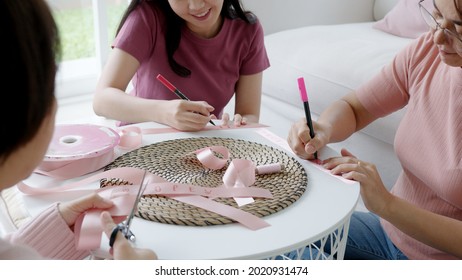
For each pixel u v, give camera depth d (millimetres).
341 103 1236
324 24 2492
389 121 1612
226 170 909
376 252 1165
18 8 453
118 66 1303
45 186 870
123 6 2357
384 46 1931
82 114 2236
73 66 2428
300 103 1881
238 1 1386
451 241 958
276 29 2346
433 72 1092
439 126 1052
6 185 519
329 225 769
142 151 982
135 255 629
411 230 973
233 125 1152
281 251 710
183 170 920
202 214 768
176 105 1108
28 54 459
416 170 1100
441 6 854
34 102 472
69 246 728
